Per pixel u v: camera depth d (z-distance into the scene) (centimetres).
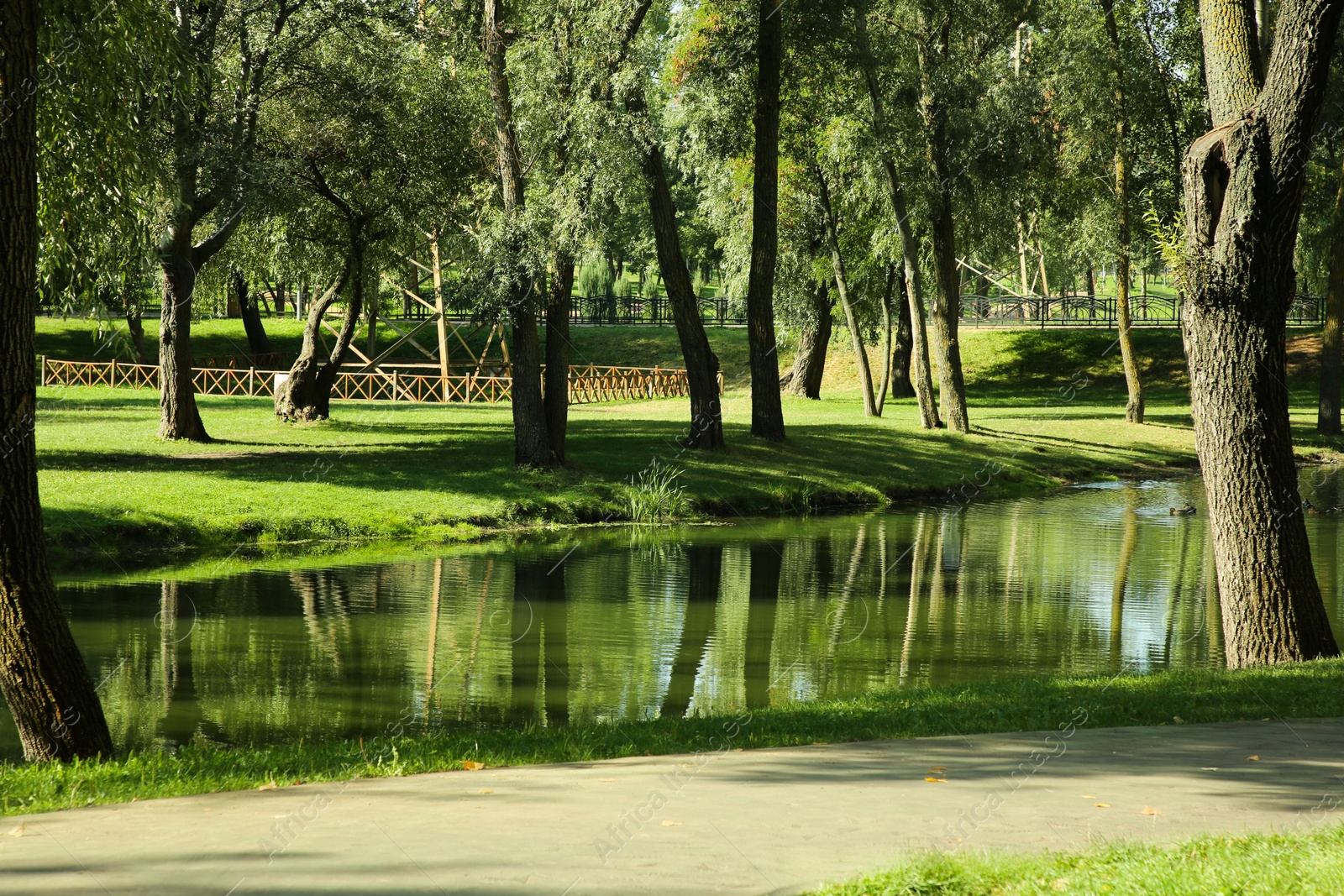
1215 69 1137
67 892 425
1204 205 1111
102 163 1362
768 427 3075
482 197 2900
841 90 3123
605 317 6900
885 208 3553
